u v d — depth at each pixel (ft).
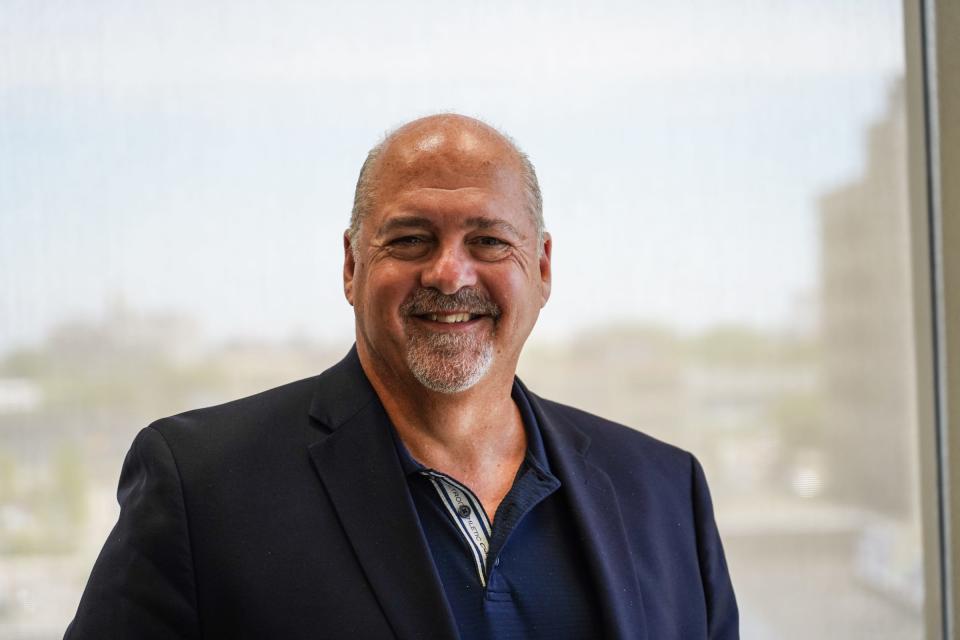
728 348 6.82
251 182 6.52
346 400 4.68
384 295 4.47
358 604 4.12
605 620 4.40
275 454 4.49
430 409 4.55
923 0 6.88
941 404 6.81
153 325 6.44
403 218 4.46
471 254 4.55
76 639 4.06
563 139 6.72
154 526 4.19
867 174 6.89
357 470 4.45
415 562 4.21
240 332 6.51
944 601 6.89
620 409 6.78
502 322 4.56
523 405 5.02
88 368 6.39
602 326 6.77
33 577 6.32
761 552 6.84
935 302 6.86
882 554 6.95
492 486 4.73
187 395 6.48
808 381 6.86
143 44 6.43
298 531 4.26
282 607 4.09
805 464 6.86
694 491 5.47
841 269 6.87
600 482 4.99
